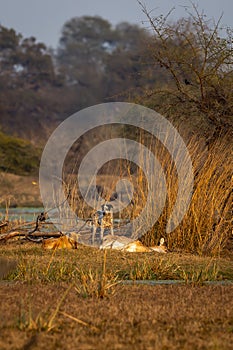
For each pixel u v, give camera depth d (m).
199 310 27.22
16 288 31.38
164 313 26.67
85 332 23.94
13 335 23.27
